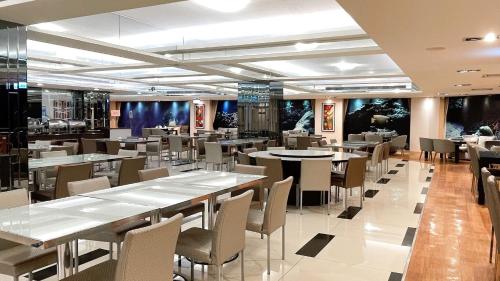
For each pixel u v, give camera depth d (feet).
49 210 8.77
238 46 22.39
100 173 22.36
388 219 18.47
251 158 21.63
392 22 12.58
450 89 41.63
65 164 16.42
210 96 66.33
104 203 9.50
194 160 41.29
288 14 18.31
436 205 21.53
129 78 38.14
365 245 14.66
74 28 21.40
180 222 7.74
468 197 23.75
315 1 16.34
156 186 11.82
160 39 23.84
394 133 56.85
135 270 6.78
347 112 64.95
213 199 12.51
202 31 21.72
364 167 20.63
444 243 14.97
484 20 12.30
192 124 78.28
